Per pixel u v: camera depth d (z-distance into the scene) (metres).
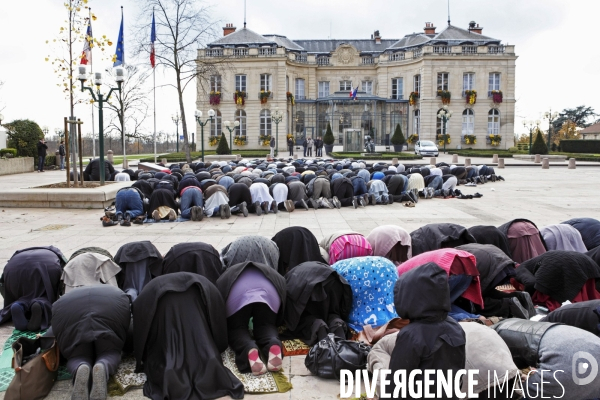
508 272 6.41
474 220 13.89
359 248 7.15
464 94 55.59
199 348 4.80
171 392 4.57
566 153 51.88
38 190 16.20
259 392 4.76
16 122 33.91
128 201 13.55
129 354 5.45
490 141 56.09
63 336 4.86
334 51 60.53
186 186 15.04
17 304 5.99
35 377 4.66
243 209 14.20
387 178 17.59
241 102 56.00
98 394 4.47
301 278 5.82
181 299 4.96
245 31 58.25
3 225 13.11
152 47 33.94
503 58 55.22
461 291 6.09
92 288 5.28
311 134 59.62
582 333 4.43
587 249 8.36
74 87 22.55
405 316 4.31
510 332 4.78
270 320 5.70
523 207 16.44
